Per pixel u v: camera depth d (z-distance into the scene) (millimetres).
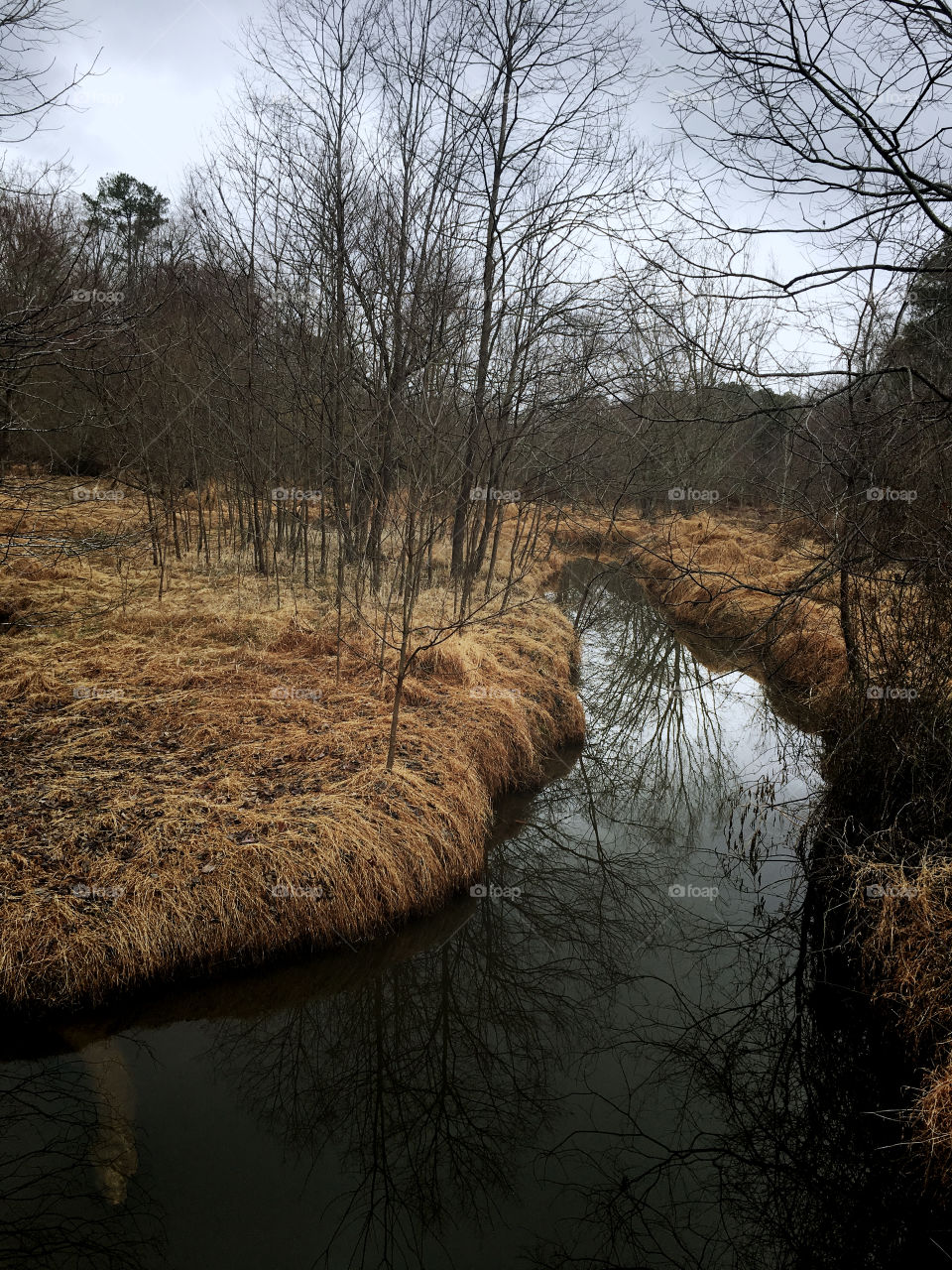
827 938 5863
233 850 5219
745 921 6535
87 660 7562
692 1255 3785
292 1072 4668
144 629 8617
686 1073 5023
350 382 8578
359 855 5512
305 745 6594
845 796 6371
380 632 8703
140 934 4656
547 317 9281
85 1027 4418
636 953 6160
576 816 8078
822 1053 5113
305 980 5102
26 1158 3760
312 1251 3561
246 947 4961
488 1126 4582
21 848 4945
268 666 8047
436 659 8625
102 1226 3502
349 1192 3953
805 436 4766
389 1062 5078
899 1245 3799
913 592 5473
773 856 7094
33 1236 3424
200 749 6371
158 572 10891
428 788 6383
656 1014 5539
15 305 6031
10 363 4301
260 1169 3949
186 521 12719
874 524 5352
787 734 9438
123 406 9750
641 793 8680
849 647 6484
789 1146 4496
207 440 11219
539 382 9727
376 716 7277
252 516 11383
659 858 7445
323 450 8781
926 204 3818
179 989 4742
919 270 3857
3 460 11195
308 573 10992
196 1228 3570
